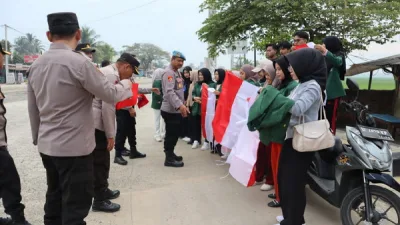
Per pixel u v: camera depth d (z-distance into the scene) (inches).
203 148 257.1
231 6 385.7
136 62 145.1
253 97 172.7
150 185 177.8
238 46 415.2
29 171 200.2
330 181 136.7
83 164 98.5
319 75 109.3
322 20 331.0
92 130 101.0
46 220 109.3
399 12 314.0
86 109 98.4
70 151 95.0
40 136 98.3
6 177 120.8
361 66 306.0
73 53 94.7
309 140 103.5
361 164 112.6
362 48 336.5
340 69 178.5
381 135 116.8
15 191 122.8
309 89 105.7
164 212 144.3
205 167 210.1
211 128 228.1
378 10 313.1
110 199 157.8
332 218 138.0
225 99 186.1
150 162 222.4
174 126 209.0
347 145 126.6
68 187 97.7
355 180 120.3
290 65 108.2
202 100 240.2
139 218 138.3
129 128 224.4
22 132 325.1
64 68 92.3
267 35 358.9
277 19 351.3
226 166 211.9
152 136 315.0
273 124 108.1
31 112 105.0
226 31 384.5
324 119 108.2
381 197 113.6
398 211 110.4
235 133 176.4
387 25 322.7
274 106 108.6
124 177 191.0
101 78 97.2
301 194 112.0
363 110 125.6
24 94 888.3
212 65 528.7
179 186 175.9
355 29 323.6
